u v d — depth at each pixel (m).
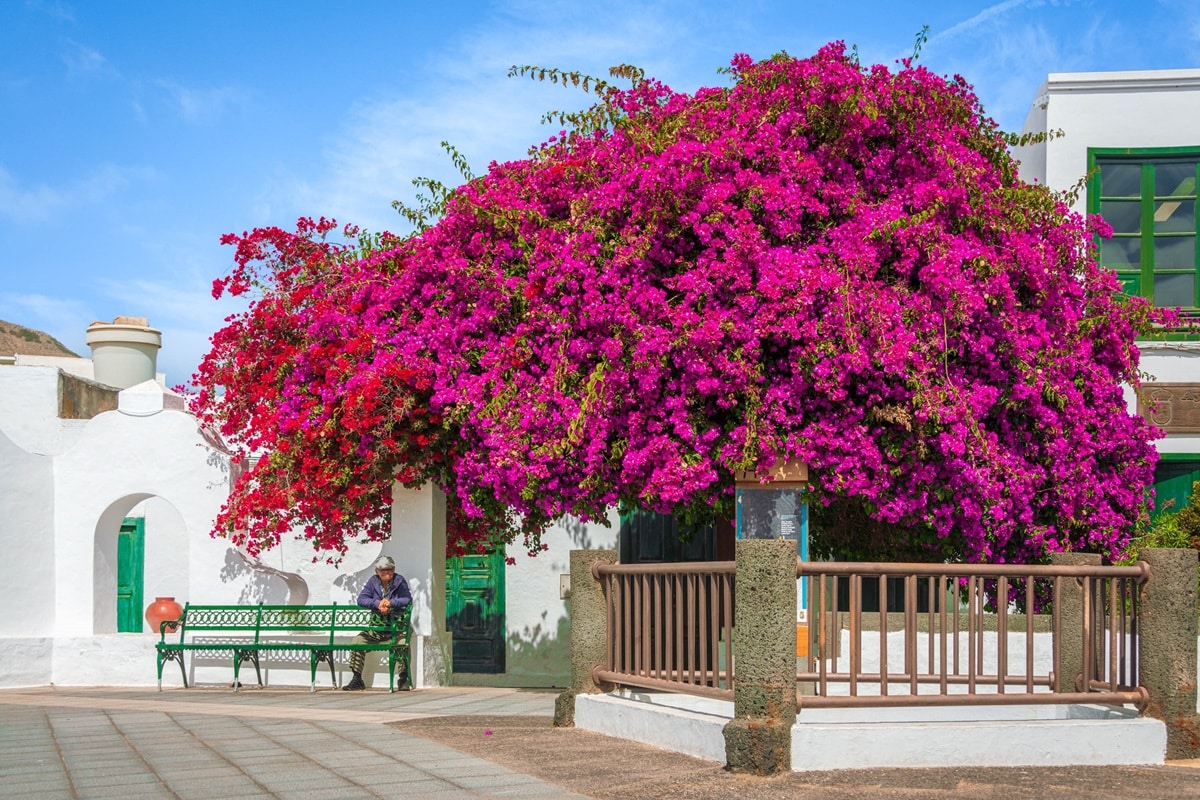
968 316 10.34
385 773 7.27
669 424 10.65
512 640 16.94
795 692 7.07
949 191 10.70
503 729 9.09
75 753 8.33
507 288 12.05
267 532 13.41
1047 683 8.15
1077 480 12.23
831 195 10.67
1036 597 12.72
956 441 10.24
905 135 10.95
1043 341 11.51
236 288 13.95
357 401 12.13
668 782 6.74
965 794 6.36
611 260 10.85
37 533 14.13
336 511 12.96
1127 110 15.71
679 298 10.64
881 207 10.55
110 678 13.83
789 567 7.04
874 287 10.27
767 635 7.02
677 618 8.05
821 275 9.95
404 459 12.86
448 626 17.09
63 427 15.23
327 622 13.23
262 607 13.34
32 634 13.97
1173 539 12.27
